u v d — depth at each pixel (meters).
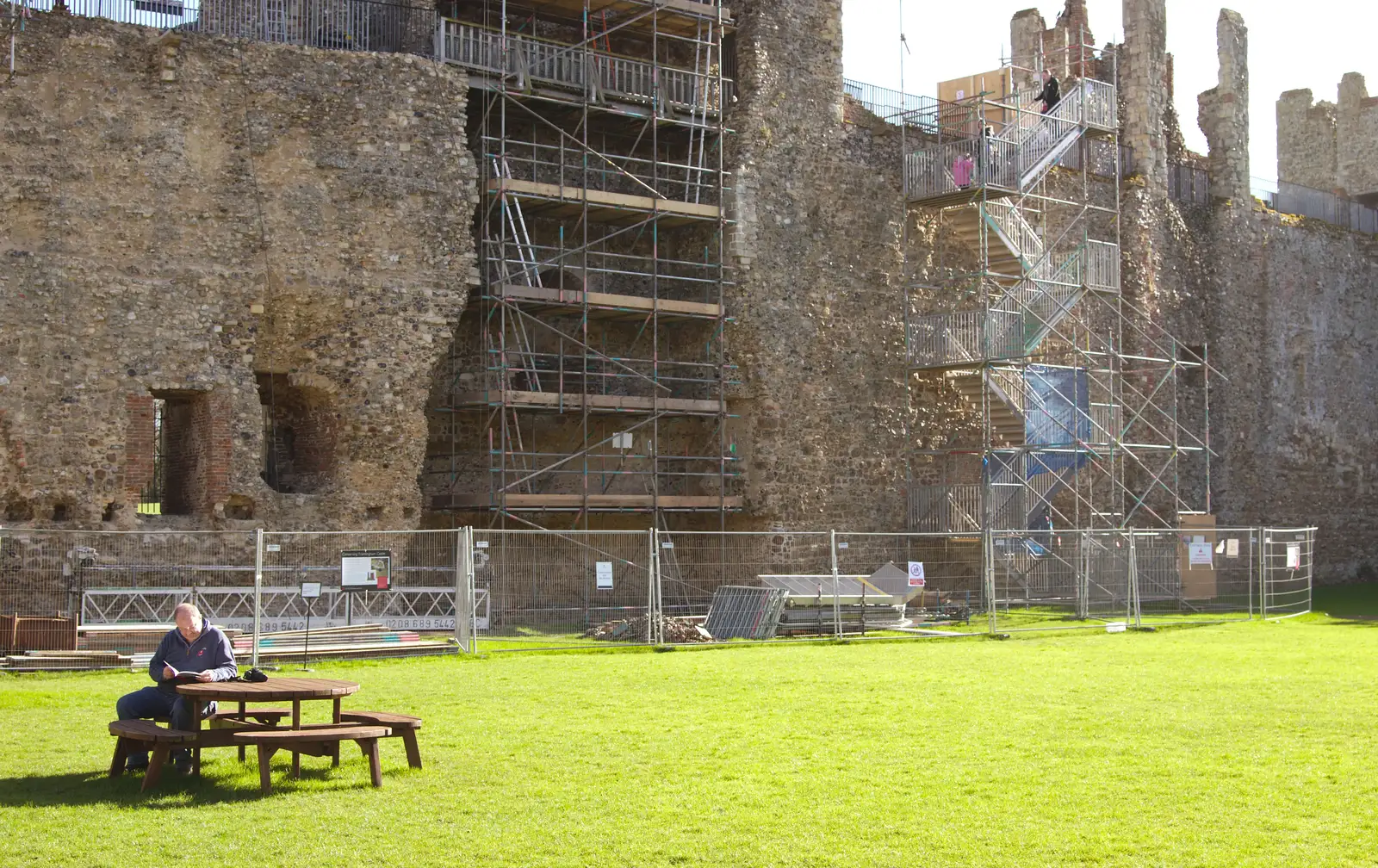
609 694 13.69
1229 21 37.16
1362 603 29.92
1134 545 24.61
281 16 23.88
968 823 8.24
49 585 19.92
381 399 22.78
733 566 26.31
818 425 27.64
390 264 23.00
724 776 9.55
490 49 24.92
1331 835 7.96
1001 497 27.88
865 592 22.31
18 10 20.83
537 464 25.94
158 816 8.42
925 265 30.14
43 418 20.31
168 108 21.62
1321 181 43.66
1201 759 10.13
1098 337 30.42
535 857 7.56
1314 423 38.50
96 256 20.92
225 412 21.52
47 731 11.33
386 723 9.67
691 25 27.52
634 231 27.58
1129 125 34.62
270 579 21.39
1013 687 14.16
